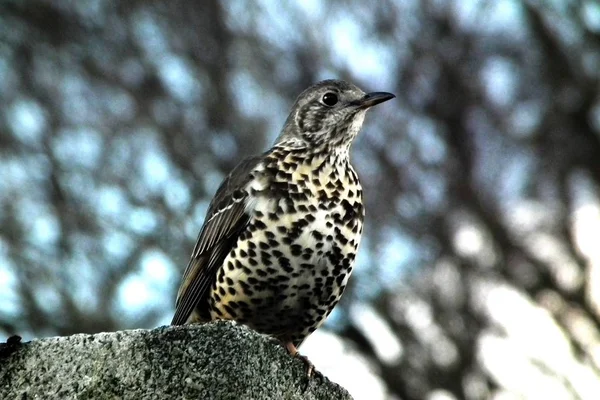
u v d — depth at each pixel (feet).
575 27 61.87
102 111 62.18
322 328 54.80
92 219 57.21
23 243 56.75
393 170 59.31
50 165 59.93
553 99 62.44
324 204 24.91
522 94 62.64
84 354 17.10
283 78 61.21
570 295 55.83
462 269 57.47
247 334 17.15
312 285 24.94
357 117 27.91
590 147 61.87
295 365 18.10
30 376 17.11
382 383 54.85
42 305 55.72
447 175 60.44
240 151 60.44
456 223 59.57
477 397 54.44
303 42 60.95
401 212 58.85
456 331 55.98
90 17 63.52
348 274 25.27
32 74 63.16
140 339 17.04
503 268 57.77
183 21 62.34
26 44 63.52
